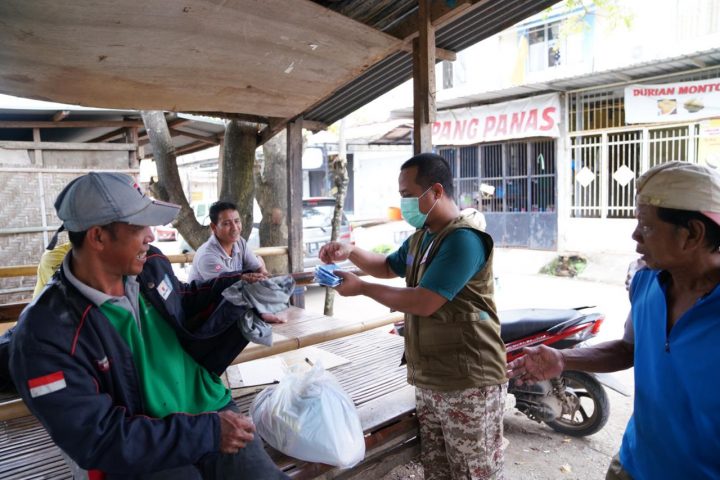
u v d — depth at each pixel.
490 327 2.04
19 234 5.07
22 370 1.26
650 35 8.81
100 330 1.39
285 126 4.29
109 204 1.35
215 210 3.65
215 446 1.46
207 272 3.59
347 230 8.70
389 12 3.05
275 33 2.60
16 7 1.98
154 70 2.61
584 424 3.47
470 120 11.44
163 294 1.63
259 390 2.78
